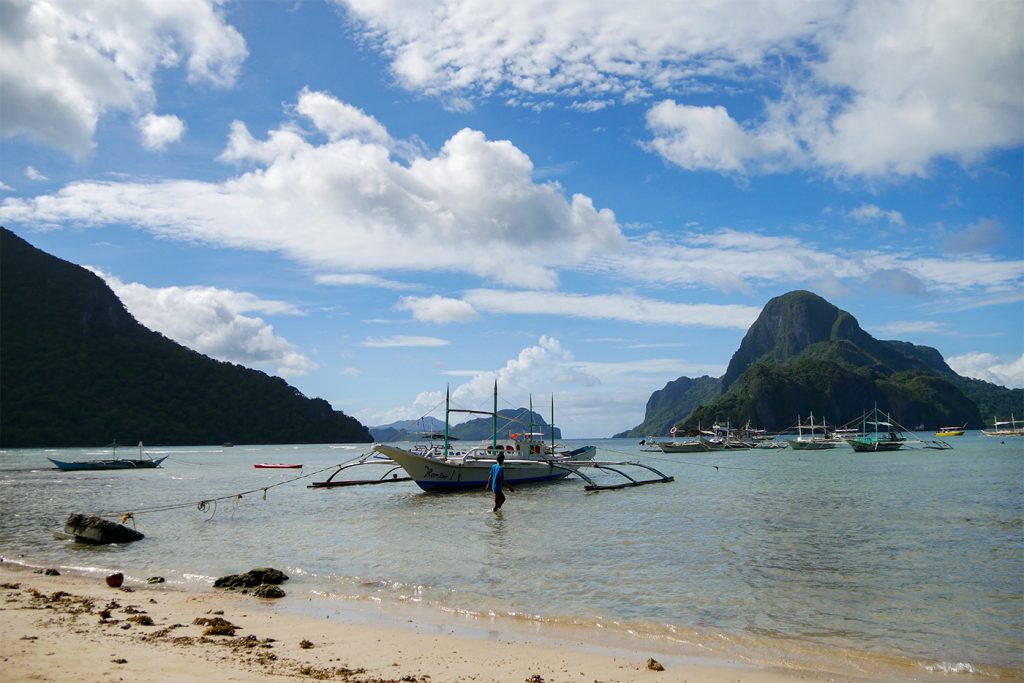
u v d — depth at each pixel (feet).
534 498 121.19
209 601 46.29
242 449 549.13
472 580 52.75
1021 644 37.32
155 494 140.77
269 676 29.09
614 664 33.22
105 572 57.82
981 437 643.86
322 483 151.12
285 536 76.79
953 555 62.44
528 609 44.29
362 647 35.42
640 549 66.03
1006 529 77.87
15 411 545.03
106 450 508.12
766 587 50.26
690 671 32.35
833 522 85.15
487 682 29.94
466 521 89.10
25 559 64.54
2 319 608.60
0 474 225.35
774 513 95.30
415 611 43.78
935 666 33.76
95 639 34.47
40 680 27.04
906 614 43.14
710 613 43.42
